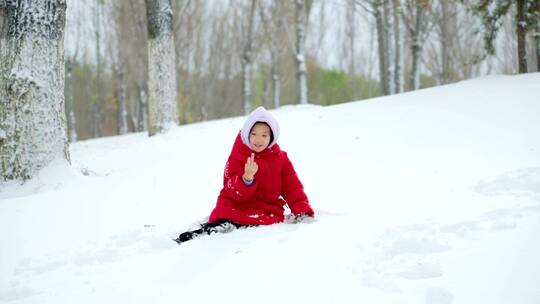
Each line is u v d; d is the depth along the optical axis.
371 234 3.00
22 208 5.10
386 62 19.70
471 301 2.06
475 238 2.70
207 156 7.45
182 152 8.42
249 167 3.46
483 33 11.36
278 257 2.79
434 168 5.22
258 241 3.12
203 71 37.88
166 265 2.94
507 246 2.50
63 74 6.77
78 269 3.19
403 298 2.16
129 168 7.74
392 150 6.19
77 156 10.44
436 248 2.62
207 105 37.97
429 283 2.26
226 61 37.97
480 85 8.80
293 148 7.05
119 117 30.58
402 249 2.67
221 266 2.79
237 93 38.59
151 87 12.06
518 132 5.97
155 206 4.92
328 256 2.71
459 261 2.42
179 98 35.50
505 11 11.05
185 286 2.62
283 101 45.84
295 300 2.29
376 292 2.25
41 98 6.45
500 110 6.90
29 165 6.37
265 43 32.81
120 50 30.09
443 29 27.03
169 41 12.05
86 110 41.72
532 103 6.93
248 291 2.45
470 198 3.71
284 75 38.59
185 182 5.85
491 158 5.26
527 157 5.08
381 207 4.01
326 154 6.48
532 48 24.19
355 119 8.06
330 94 47.00
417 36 18.92
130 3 27.89
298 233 3.19
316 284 2.41
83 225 4.46
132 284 2.75
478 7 11.39
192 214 4.56
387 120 7.58
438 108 7.66
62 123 6.66
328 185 5.18
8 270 3.46
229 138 8.98
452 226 2.93
